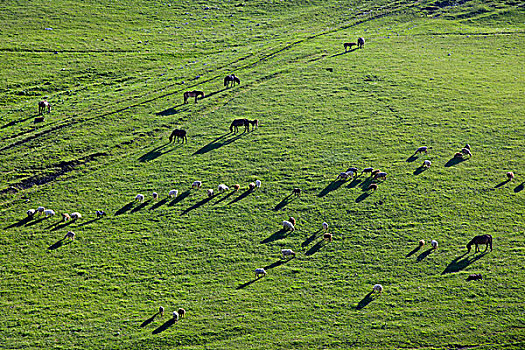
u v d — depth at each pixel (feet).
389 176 166.09
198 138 196.44
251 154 183.21
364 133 196.13
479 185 159.53
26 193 161.89
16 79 247.09
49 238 138.92
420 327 107.14
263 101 227.81
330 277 122.72
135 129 203.21
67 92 239.91
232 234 139.74
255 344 103.76
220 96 233.76
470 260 126.62
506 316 109.09
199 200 156.15
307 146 188.03
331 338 104.83
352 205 151.12
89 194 161.07
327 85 242.99
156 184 165.68
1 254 132.57
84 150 187.11
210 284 121.49
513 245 131.64
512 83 239.91
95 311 113.39
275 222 144.56
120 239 138.62
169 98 231.91
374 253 130.72
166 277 124.26
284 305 113.91
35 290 120.26
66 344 104.17
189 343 104.01
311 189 160.56
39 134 197.77
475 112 210.79
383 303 113.91
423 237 136.46
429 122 203.10
